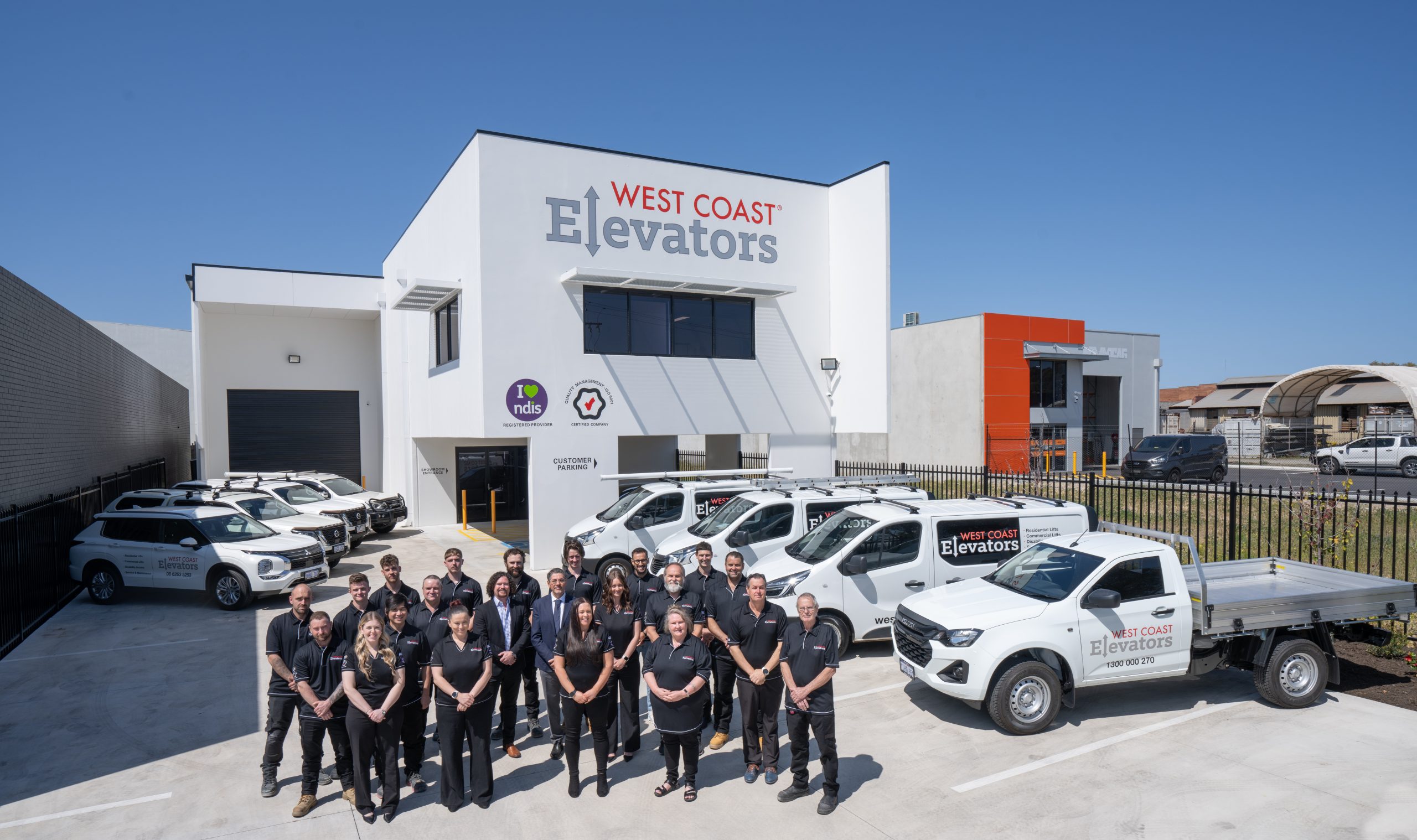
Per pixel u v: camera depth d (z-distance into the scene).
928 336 34.84
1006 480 24.22
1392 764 6.31
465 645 5.96
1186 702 7.86
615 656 6.55
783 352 17.89
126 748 7.16
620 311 16.22
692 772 5.98
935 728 7.31
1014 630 7.08
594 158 15.96
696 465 27.48
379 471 26.45
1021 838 5.34
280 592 12.70
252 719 7.88
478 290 14.98
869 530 9.44
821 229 18.34
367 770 5.74
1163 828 5.41
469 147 15.43
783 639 5.98
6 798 6.16
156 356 41.12
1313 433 38.75
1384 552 13.26
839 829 5.52
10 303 11.51
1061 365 36.09
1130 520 17.14
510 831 5.59
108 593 12.93
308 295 23.75
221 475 24.61
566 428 15.63
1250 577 9.03
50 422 13.51
